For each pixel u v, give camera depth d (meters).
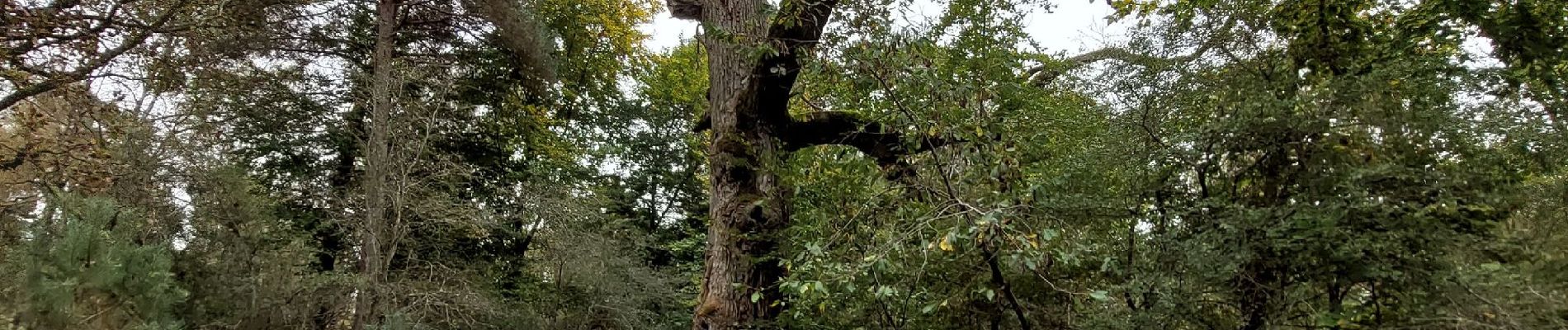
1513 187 3.67
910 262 4.38
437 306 9.63
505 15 12.41
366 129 11.45
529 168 14.43
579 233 11.42
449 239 11.47
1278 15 4.74
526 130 14.99
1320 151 3.82
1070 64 5.79
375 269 9.29
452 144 13.08
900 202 4.40
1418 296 3.46
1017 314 4.60
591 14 16.56
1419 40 6.59
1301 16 4.79
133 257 5.00
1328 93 3.83
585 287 11.21
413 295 9.40
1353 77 3.90
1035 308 4.66
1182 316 3.93
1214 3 4.96
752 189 5.88
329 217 10.55
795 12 5.14
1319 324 3.61
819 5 5.25
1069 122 5.08
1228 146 4.03
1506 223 3.64
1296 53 4.66
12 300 4.42
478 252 12.80
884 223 4.38
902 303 4.66
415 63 11.73
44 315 4.37
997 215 3.62
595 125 18.30
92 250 4.73
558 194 11.66
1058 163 4.63
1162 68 4.59
